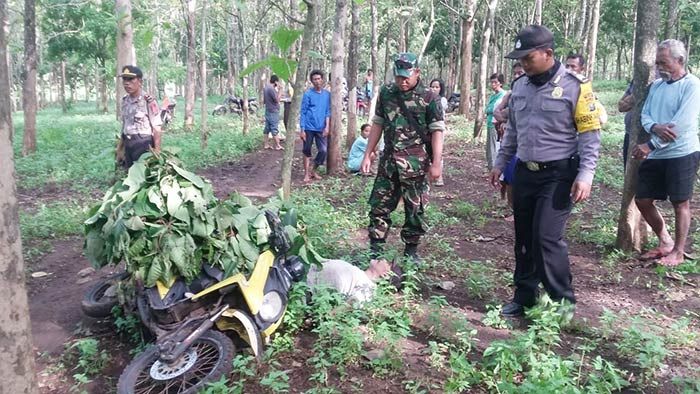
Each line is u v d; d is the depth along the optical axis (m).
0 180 2.04
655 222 5.70
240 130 18.53
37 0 20.53
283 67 3.40
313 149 14.72
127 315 4.14
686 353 3.91
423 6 24.16
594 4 20.16
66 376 3.77
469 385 3.46
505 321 4.29
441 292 4.98
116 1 10.91
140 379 3.39
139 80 6.64
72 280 5.45
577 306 4.73
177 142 14.30
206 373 3.39
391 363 3.63
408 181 5.10
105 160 11.56
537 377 3.30
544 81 4.06
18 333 2.12
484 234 6.91
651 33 5.61
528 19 26.06
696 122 5.30
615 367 3.72
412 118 5.01
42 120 24.28
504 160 4.60
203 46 13.23
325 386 3.46
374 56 16.34
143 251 3.60
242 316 3.65
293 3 14.38
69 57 25.11
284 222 4.38
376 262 4.86
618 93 29.80
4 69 2.03
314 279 4.47
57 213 7.44
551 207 4.12
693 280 5.26
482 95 15.26
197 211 3.69
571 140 4.07
